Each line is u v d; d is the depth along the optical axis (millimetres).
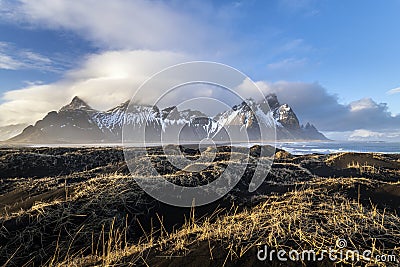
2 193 10430
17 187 10852
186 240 4738
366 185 8922
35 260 5535
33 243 5969
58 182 11062
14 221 6438
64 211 6965
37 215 6641
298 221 5012
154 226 7297
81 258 5176
